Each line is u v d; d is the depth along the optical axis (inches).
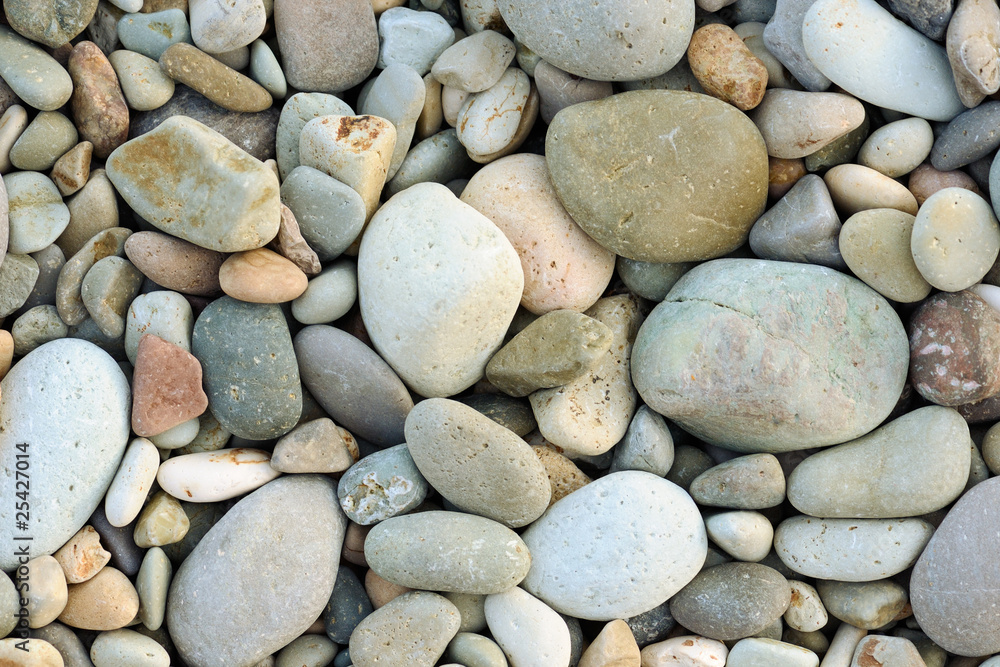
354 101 39.2
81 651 36.2
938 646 37.1
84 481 36.2
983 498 36.2
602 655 36.5
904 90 36.7
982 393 36.4
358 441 38.2
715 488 37.0
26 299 36.9
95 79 36.9
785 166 37.5
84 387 36.3
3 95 36.8
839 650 37.0
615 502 36.9
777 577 36.9
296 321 37.8
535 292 37.6
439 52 38.3
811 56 36.7
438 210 36.9
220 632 36.2
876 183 36.8
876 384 36.9
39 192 36.8
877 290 37.0
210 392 36.8
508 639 36.5
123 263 36.9
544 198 37.7
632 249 37.4
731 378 36.5
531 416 38.0
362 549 37.3
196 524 37.4
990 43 35.9
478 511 36.8
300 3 37.4
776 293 36.7
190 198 36.1
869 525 36.7
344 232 36.9
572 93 37.6
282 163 37.9
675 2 36.3
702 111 37.0
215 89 37.0
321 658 37.0
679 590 37.0
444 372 37.2
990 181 36.3
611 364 38.0
